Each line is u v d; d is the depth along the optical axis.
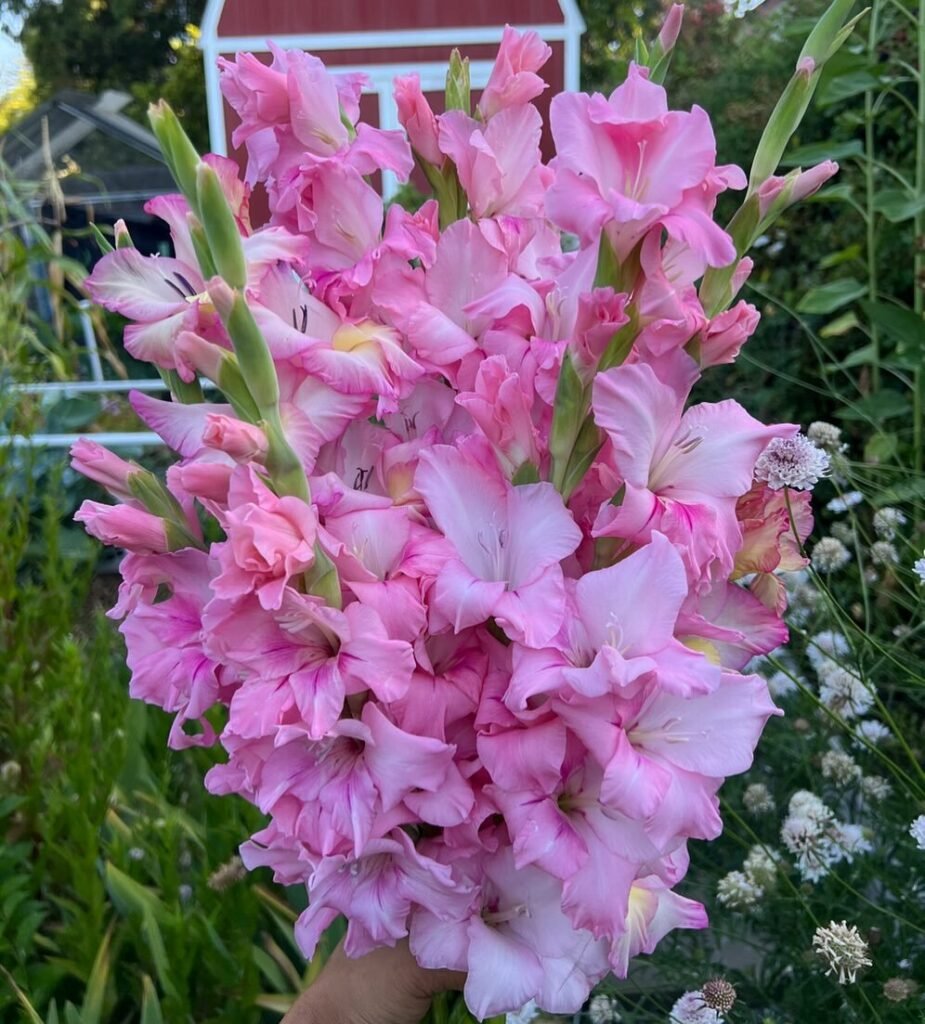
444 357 0.48
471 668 0.46
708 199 0.44
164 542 0.49
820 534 1.83
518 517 0.46
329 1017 0.56
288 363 0.45
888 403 1.42
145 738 1.31
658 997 1.08
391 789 0.42
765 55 2.62
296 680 0.41
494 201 0.53
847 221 2.11
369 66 2.81
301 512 0.40
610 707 0.42
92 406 2.30
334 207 0.50
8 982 0.94
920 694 1.04
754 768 1.23
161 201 0.50
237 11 2.79
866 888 0.99
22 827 1.16
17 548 1.41
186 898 1.09
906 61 1.95
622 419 0.42
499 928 0.50
